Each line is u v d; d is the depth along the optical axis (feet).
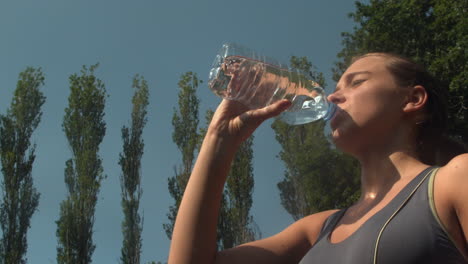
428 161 4.34
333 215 4.38
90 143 65.92
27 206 63.52
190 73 67.87
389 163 4.09
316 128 45.91
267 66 5.65
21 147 66.13
